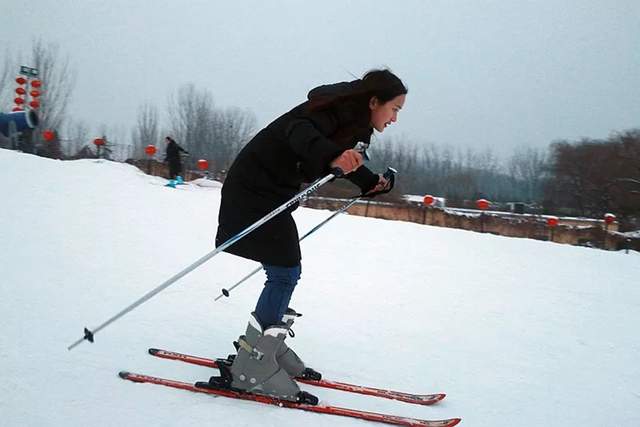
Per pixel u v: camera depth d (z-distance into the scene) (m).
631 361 3.43
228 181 2.15
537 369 3.07
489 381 2.76
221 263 4.72
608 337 3.97
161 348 2.63
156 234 5.57
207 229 6.18
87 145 15.98
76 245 4.61
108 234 5.22
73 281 3.61
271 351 2.10
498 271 6.22
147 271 4.16
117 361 2.37
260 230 2.07
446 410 2.30
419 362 2.94
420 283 5.11
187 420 1.88
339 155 1.83
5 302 2.99
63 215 5.70
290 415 2.01
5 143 14.23
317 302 4.03
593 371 3.15
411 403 2.33
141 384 2.16
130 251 4.71
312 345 3.02
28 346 2.41
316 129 1.93
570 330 4.07
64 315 2.92
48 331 2.64
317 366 2.68
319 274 5.02
